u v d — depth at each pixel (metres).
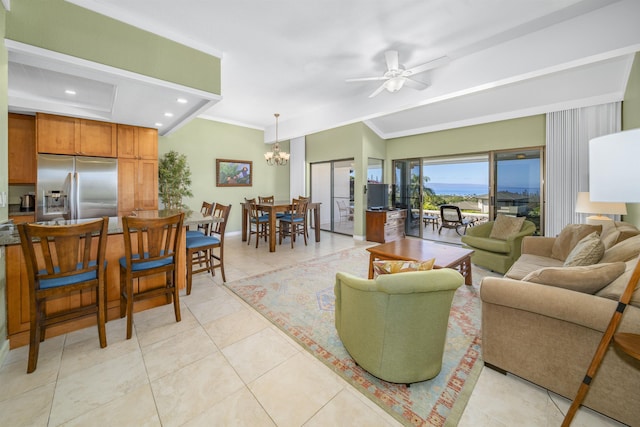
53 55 2.27
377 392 1.58
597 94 3.78
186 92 3.05
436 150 5.74
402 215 6.43
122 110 3.73
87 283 1.91
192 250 3.00
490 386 1.63
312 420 1.39
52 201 3.84
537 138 4.46
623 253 1.86
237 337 2.14
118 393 1.56
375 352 1.59
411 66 3.75
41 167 3.75
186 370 1.76
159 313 2.54
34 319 1.72
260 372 1.74
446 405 1.49
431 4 2.50
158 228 2.19
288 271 3.81
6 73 2.10
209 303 2.75
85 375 1.70
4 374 1.70
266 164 7.30
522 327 1.63
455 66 3.54
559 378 1.51
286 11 2.60
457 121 5.30
